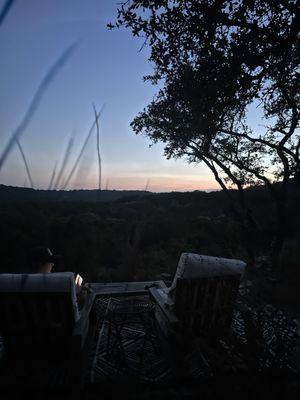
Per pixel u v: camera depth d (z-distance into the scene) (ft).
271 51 10.97
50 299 9.03
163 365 10.61
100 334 12.87
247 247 21.44
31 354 9.79
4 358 9.75
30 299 9.00
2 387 8.07
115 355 10.85
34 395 7.81
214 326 9.73
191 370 9.47
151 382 7.47
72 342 8.58
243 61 11.00
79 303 13.37
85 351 9.48
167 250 27.02
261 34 10.91
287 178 21.31
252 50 11.05
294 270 11.86
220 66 11.45
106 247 22.71
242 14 10.93
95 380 9.64
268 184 22.68
